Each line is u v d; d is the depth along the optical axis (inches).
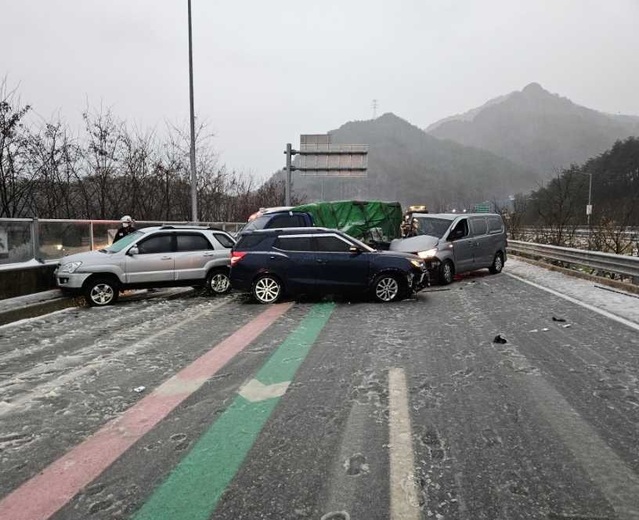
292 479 112.7
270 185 1344.7
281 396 166.7
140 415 152.5
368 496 105.3
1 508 103.4
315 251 367.6
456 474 113.8
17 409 159.2
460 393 167.0
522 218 1092.5
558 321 284.5
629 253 609.6
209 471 117.1
